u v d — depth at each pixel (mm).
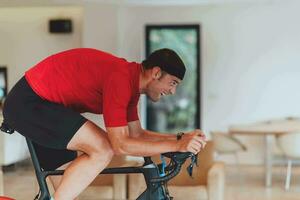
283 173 7867
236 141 7105
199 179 4660
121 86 2148
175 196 4418
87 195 4328
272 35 8875
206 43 9008
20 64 9016
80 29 8898
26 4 8109
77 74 2215
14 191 5793
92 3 8477
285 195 6152
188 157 2188
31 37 8992
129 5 8945
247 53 8930
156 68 2182
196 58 9008
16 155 7574
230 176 7625
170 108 9078
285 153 6430
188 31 9023
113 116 2133
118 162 4559
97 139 2189
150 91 2258
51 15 8945
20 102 2254
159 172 2332
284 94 8883
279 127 7152
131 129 2492
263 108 8930
